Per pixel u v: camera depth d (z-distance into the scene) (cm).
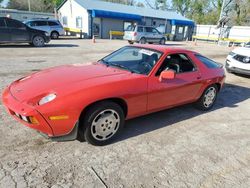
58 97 300
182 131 421
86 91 314
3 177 270
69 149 335
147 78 380
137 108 377
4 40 1367
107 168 302
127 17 3078
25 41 1452
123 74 376
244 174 312
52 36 2298
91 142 340
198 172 309
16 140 347
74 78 348
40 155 316
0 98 509
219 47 2561
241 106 586
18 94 322
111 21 3056
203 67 488
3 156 308
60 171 288
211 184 288
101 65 425
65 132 313
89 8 2870
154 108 406
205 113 518
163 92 405
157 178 291
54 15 3475
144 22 3353
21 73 759
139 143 368
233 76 959
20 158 306
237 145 387
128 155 333
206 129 438
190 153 352
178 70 440
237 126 462
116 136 368
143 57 424
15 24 1392
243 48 966
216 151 364
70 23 3250
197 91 482
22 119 304
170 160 330
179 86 431
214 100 541
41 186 262
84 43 2002
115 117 351
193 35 3866
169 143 376
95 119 330
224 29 3338
